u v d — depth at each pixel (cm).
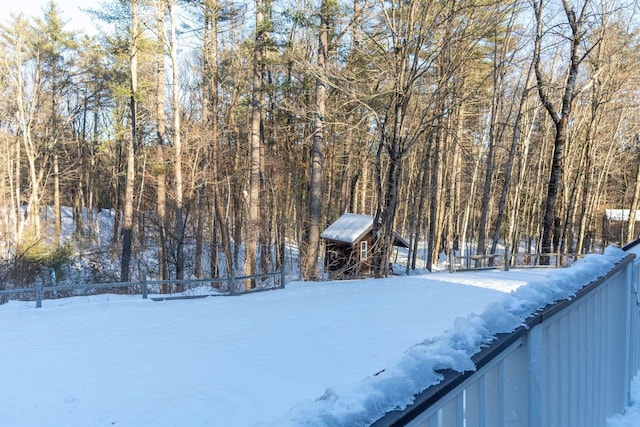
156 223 2038
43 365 638
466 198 3447
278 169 2267
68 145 3384
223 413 469
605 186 2997
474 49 1803
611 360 371
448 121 2266
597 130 2386
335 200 2903
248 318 951
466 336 161
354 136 2338
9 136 2739
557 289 239
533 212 3086
